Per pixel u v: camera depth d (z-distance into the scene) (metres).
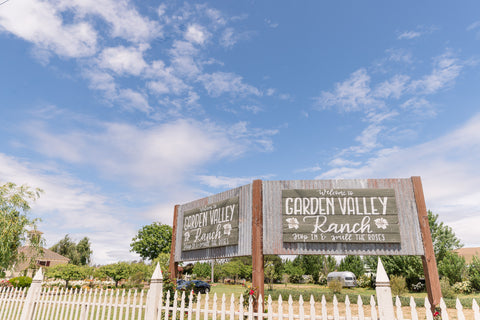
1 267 16.38
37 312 10.73
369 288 27.86
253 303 9.56
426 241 9.34
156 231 44.06
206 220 12.83
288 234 10.17
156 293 8.35
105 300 9.23
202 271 49.31
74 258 65.75
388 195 10.04
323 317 6.48
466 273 23.38
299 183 10.79
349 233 9.84
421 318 12.27
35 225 17.58
